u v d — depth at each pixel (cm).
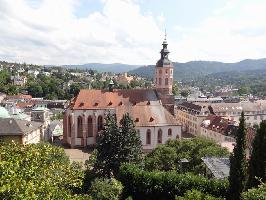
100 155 8781
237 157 5222
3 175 2547
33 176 2950
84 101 13775
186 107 19988
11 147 3400
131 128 8975
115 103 13875
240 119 5212
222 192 5838
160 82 15138
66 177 3519
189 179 6231
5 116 12950
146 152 12875
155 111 13338
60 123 17550
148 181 6625
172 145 8762
